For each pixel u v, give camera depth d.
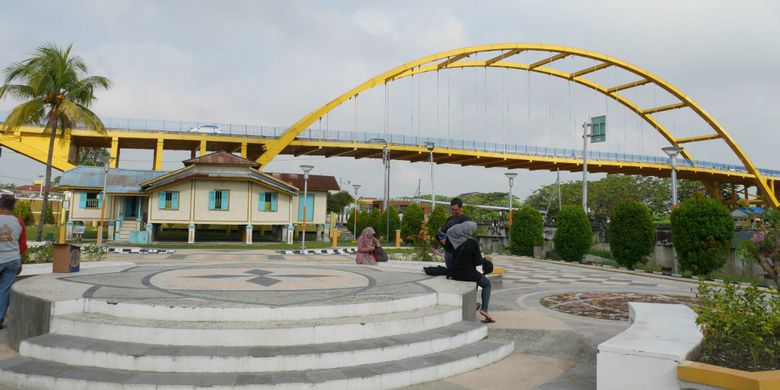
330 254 24.64
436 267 9.38
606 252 33.72
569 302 10.66
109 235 31.91
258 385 4.27
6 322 6.99
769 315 4.31
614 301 10.84
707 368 3.65
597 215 64.62
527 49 58.88
